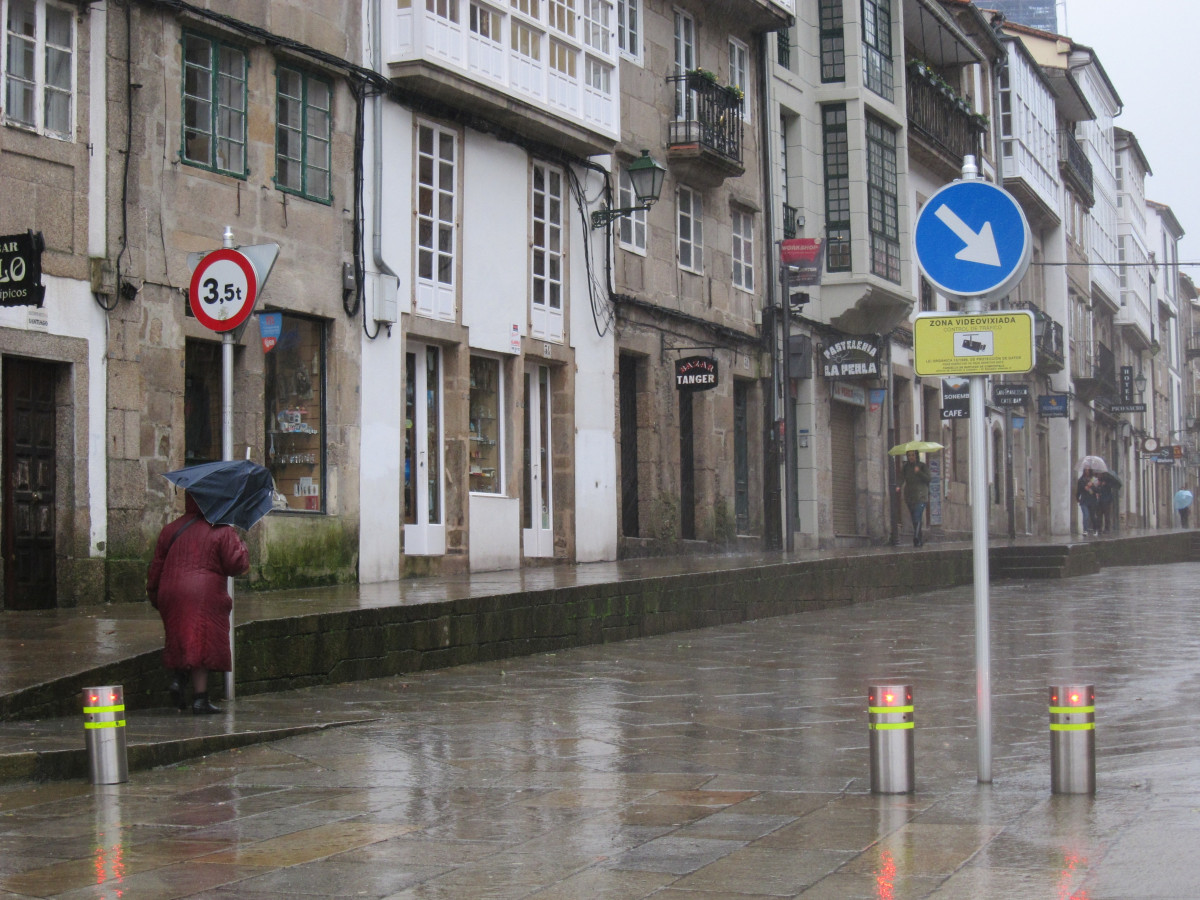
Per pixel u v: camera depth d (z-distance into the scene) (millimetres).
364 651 12977
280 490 17812
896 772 7926
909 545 33844
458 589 16188
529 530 22703
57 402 15031
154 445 15867
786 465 27891
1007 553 29875
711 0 27656
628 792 8219
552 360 22875
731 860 6473
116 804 7922
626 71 25125
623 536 24672
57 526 14938
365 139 19109
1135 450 72562
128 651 11047
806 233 31266
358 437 18766
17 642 11523
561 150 23125
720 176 27172
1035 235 51594
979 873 6008
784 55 31109
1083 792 7645
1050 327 49000
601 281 24203
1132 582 27047
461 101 20469
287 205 17812
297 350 18172
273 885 6191
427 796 8141
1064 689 7715
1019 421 46312
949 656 15234
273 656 11961
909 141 35719
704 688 12742
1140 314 71750
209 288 11055
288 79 18062
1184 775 8148
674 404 26109
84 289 15180
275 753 9469
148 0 15977
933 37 39156
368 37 19188
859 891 5832
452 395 20750
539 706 11633
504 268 21797
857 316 32438
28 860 6672
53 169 14945
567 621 15844
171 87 16266
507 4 21062
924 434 38969
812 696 12258
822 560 21672
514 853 6727
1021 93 47594
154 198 16000
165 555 10656
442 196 20609
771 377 29328
